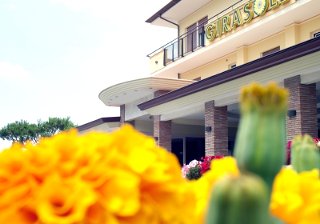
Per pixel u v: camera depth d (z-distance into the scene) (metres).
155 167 1.00
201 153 21.42
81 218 0.89
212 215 0.88
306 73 10.62
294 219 1.08
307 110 10.77
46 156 0.97
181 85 17.36
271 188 1.05
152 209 0.96
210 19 20.19
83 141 1.03
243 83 12.21
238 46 18.48
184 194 1.06
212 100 14.07
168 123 17.53
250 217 0.85
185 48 22.95
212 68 20.64
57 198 0.93
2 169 0.96
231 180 0.87
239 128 1.10
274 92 1.06
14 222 0.92
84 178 0.94
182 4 21.64
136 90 17.61
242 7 17.77
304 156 1.71
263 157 1.03
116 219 0.93
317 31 15.12
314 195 1.11
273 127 1.04
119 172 0.95
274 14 15.63
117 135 1.06
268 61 10.92
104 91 18.88
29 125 35.44
